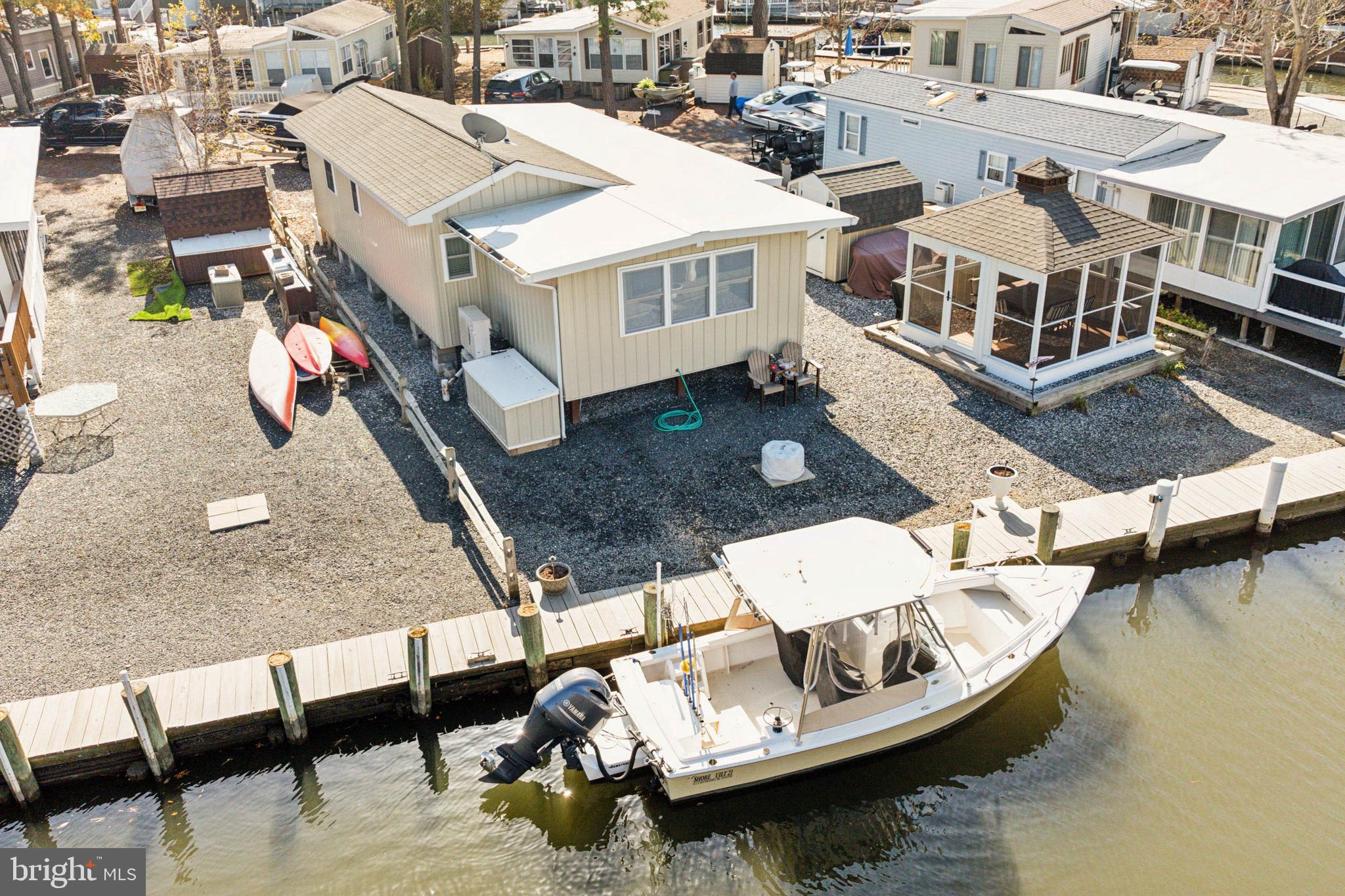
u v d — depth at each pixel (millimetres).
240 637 13266
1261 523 15516
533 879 10852
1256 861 10742
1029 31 34406
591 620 13414
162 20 56625
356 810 11664
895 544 12352
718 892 10758
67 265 26062
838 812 11656
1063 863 10859
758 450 17375
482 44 56312
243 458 17312
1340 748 12070
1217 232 21031
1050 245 18078
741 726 11633
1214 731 12367
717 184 20422
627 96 43875
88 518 15711
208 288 24578
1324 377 19547
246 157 35594
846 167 24766
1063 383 18922
